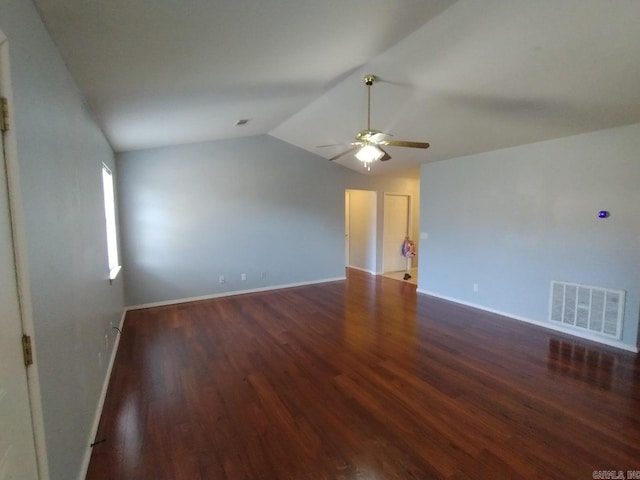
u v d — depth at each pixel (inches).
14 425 40.8
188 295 200.7
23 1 48.3
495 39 91.1
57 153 62.6
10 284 41.4
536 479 67.3
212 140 201.6
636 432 81.0
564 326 147.5
